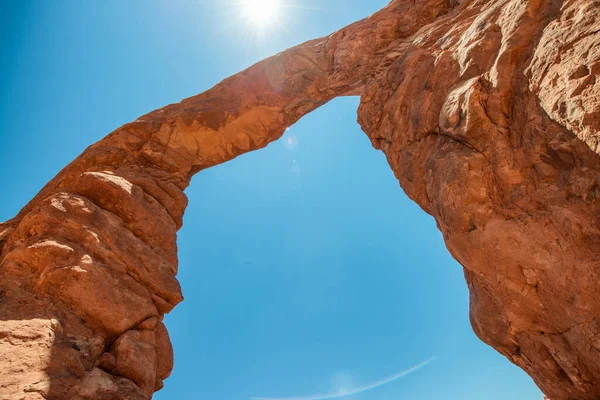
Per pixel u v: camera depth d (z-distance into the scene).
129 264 8.51
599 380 5.18
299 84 13.88
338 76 13.48
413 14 13.52
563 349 5.45
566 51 4.98
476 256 5.90
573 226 4.62
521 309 5.79
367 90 10.92
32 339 5.89
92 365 6.41
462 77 7.08
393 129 9.19
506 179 5.58
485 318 7.36
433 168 6.91
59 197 8.53
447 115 6.85
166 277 9.24
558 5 5.77
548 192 4.99
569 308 4.92
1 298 6.71
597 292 4.48
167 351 8.14
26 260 7.38
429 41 10.39
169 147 13.88
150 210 10.42
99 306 7.22
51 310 6.70
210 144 14.45
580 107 4.41
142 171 12.63
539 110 5.21
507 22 6.66
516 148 5.57
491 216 5.62
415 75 9.02
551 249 4.92
